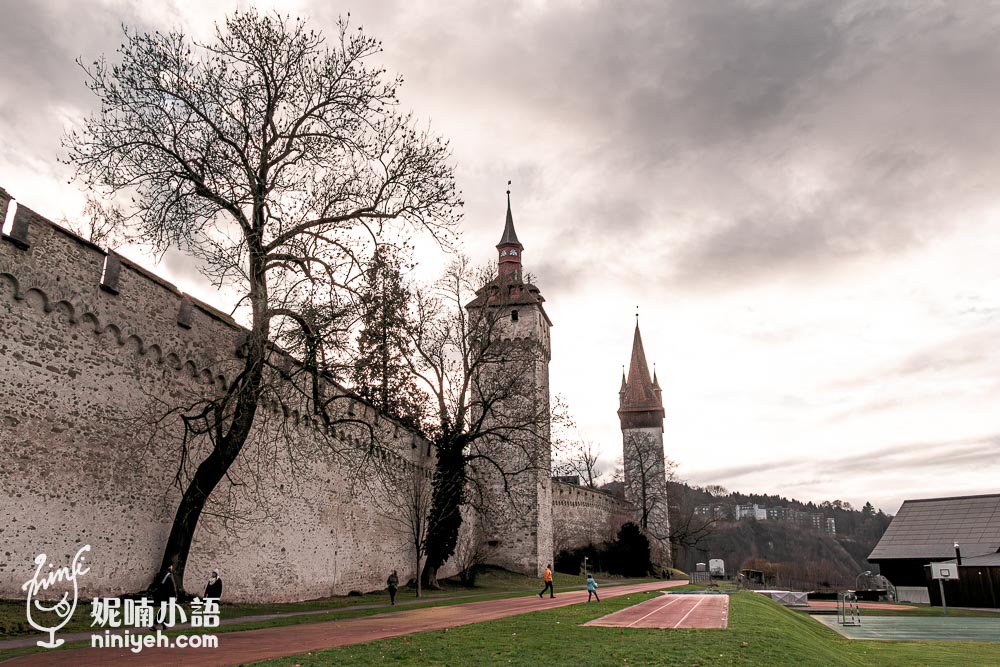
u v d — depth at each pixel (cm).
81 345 1647
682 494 10200
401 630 1502
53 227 1588
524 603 2581
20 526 1455
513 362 4478
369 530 3080
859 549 17500
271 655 1066
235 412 1872
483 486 4662
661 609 2288
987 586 4556
